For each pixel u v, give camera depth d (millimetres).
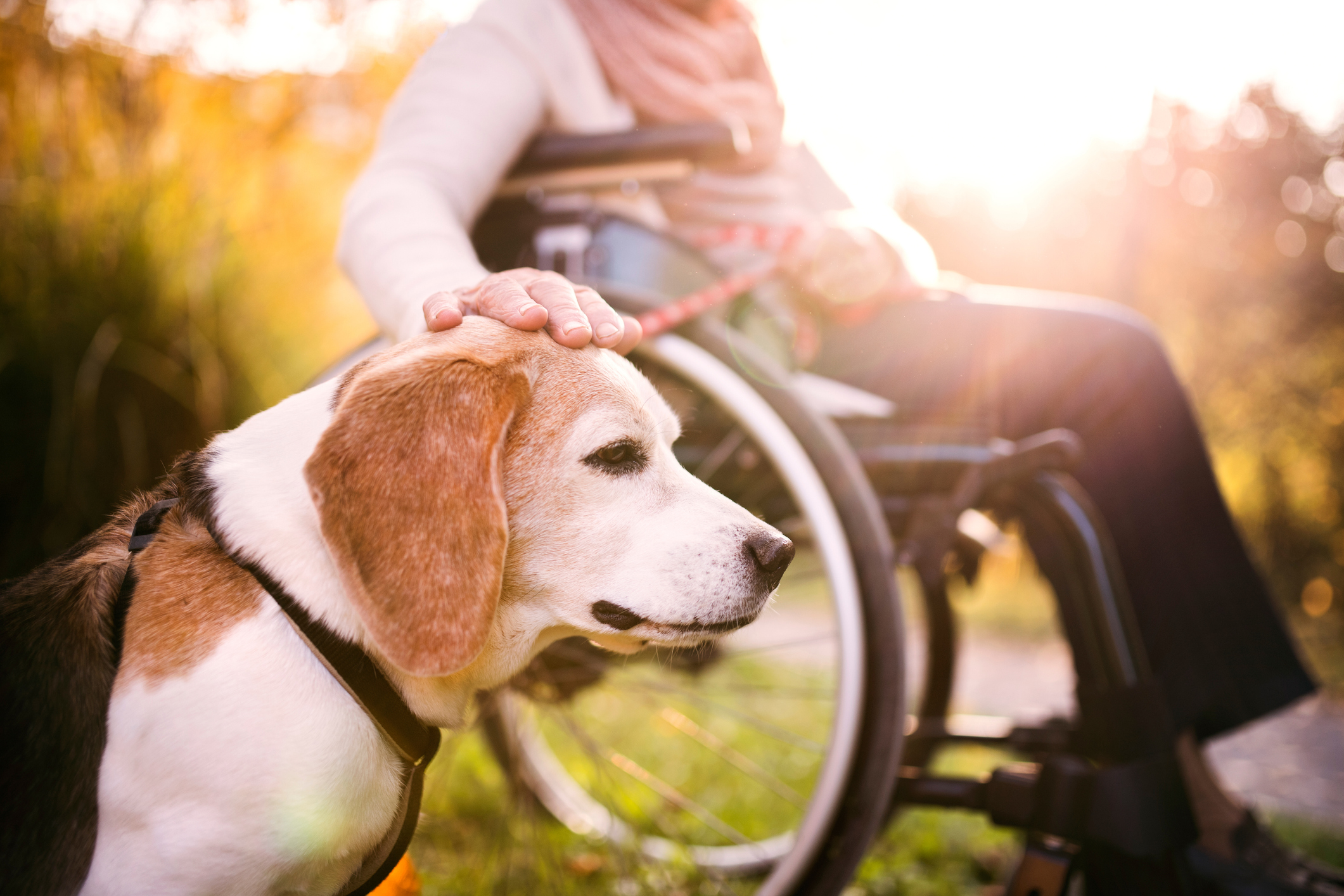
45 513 2629
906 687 1438
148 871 951
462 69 1619
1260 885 1407
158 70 3018
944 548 1560
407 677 1094
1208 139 6902
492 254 1730
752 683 3297
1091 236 6883
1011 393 1771
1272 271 6648
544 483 1140
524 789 2100
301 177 3479
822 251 1739
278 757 966
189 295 2936
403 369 1051
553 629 1231
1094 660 1473
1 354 2613
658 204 1901
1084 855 1415
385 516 994
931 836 2326
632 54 1755
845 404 1795
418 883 1238
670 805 2385
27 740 989
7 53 2848
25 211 2760
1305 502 6406
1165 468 1628
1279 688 1533
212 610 1023
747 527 1188
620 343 1309
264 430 1149
